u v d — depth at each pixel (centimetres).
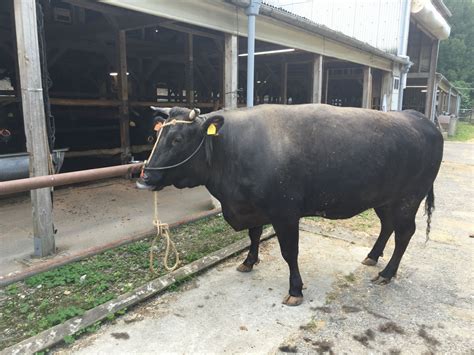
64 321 273
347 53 905
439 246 434
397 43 1292
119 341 258
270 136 285
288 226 292
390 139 308
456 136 2017
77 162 848
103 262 370
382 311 297
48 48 813
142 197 609
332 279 349
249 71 537
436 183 813
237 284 338
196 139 287
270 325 278
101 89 1104
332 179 293
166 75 1251
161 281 326
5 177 468
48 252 379
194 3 484
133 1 417
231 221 317
